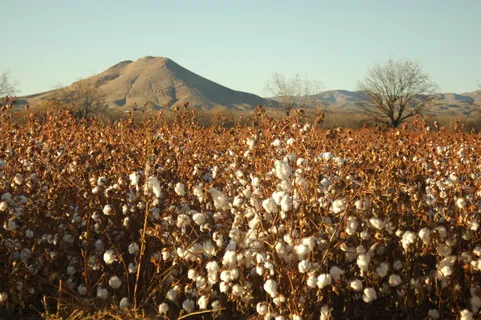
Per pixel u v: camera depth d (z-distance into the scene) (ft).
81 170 19.03
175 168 18.95
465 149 26.63
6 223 15.46
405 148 24.53
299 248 13.12
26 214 16.53
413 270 15.48
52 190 17.48
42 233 16.80
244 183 16.60
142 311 15.49
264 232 14.15
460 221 14.57
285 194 13.35
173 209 15.57
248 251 13.89
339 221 14.76
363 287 15.64
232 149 22.41
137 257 16.22
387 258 15.24
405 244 14.53
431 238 14.42
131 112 24.31
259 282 14.62
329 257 14.35
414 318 15.67
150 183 15.20
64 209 17.46
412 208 15.78
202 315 15.97
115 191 16.60
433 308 16.01
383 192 15.97
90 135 25.23
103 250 15.97
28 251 15.84
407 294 15.24
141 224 16.19
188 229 16.43
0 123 26.32
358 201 14.49
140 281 16.26
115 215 16.26
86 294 15.94
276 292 13.67
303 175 14.56
